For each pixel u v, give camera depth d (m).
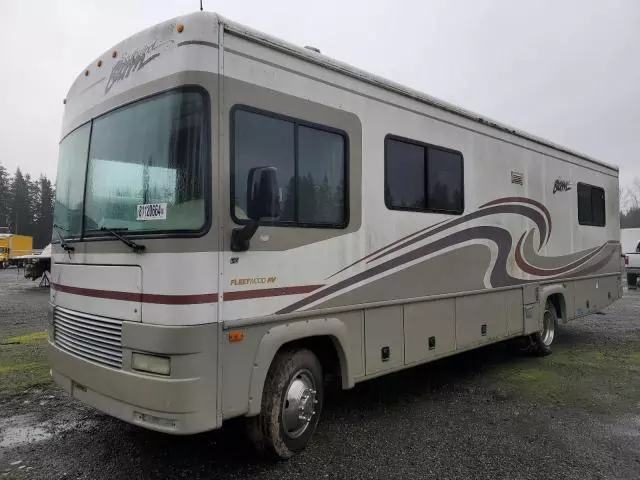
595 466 3.81
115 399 3.43
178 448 4.05
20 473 3.60
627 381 6.12
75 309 3.93
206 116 3.30
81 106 4.25
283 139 3.80
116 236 3.41
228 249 3.36
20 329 9.51
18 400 5.25
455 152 5.64
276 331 3.66
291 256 3.80
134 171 3.51
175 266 3.17
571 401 5.36
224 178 3.36
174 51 3.38
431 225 5.23
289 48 3.88
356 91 4.48
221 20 3.43
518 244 6.68
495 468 3.76
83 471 3.64
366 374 4.45
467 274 5.73
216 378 3.26
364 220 4.46
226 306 3.34
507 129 6.53
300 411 3.93
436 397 5.47
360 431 4.46
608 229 9.27
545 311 7.43
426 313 5.14
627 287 19.61
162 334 3.16
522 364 7.00
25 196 69.19
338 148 4.27
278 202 3.45
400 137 4.92
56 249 4.35
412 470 3.71
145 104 3.51
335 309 4.15
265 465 3.76
